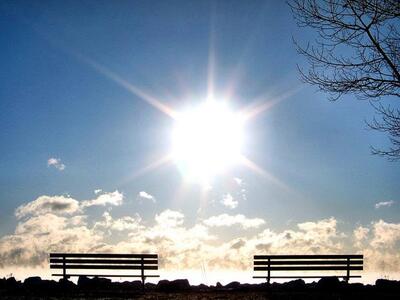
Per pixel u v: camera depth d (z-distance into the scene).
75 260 17.27
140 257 17.05
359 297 14.41
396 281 16.39
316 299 14.12
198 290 16.64
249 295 15.06
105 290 16.34
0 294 14.94
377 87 10.68
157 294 15.50
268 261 17.08
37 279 16.84
